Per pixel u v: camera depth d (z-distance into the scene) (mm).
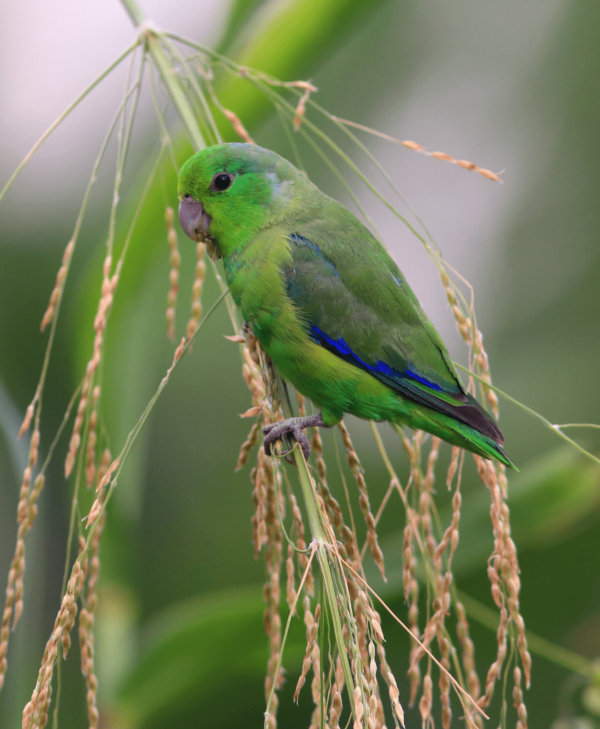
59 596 3000
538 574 2998
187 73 2918
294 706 3016
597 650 3004
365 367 2934
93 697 2887
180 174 2941
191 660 2947
